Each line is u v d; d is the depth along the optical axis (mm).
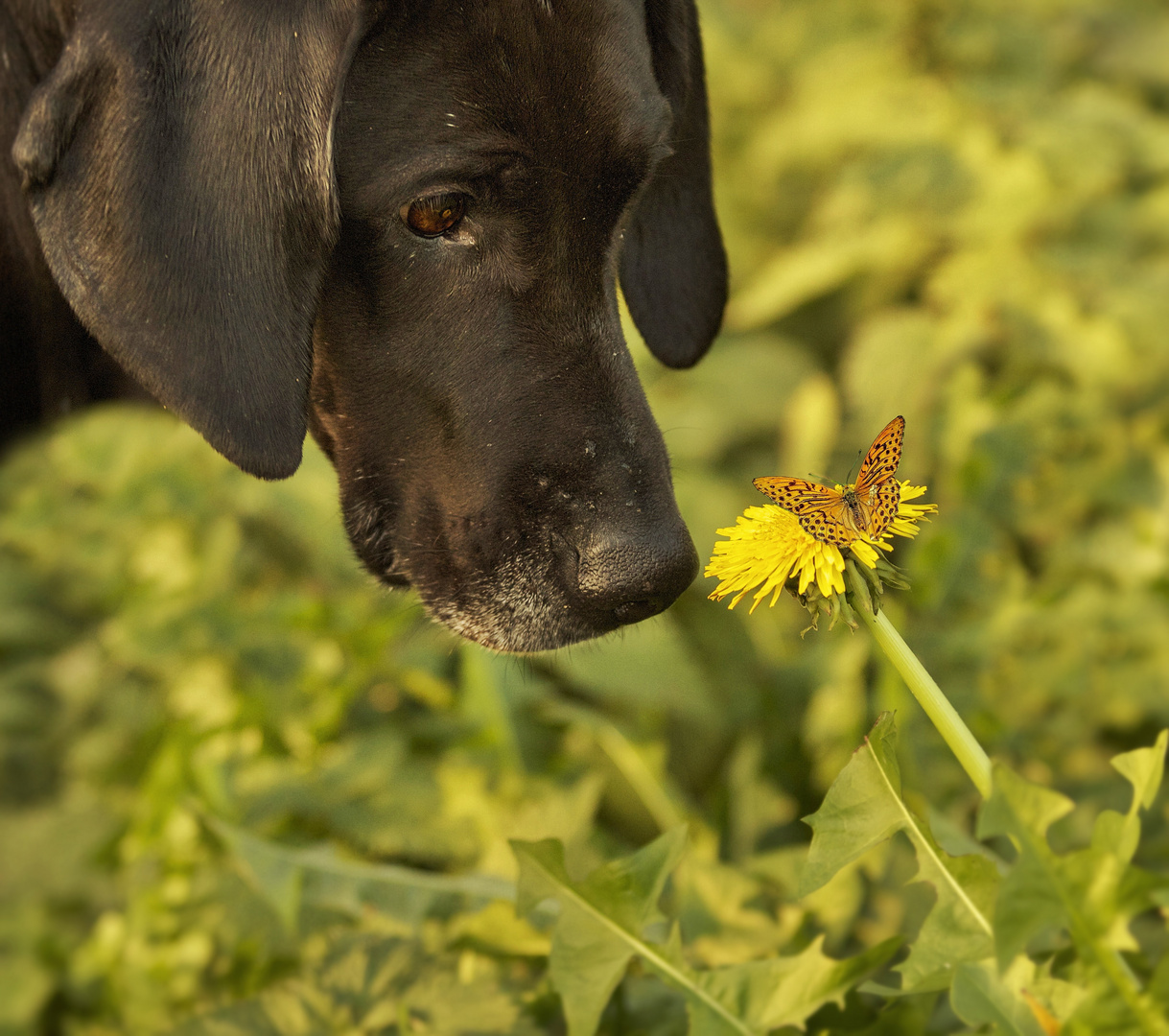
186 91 1782
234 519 2926
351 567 2896
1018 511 3045
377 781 2438
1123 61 3996
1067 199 3500
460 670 2869
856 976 1433
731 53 4016
